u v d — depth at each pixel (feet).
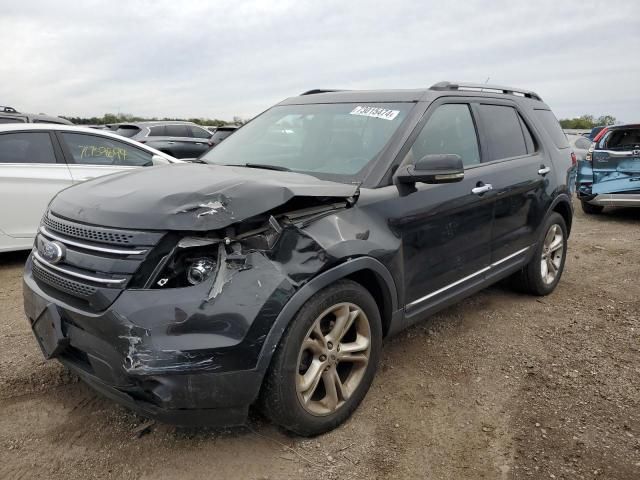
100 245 8.00
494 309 15.38
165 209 7.82
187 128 49.21
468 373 11.53
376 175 10.41
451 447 9.03
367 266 9.27
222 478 8.17
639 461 8.66
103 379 7.87
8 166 18.69
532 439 9.24
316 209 9.05
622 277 18.81
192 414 7.70
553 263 16.76
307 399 8.70
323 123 12.41
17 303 15.49
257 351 7.76
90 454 8.66
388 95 12.64
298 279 8.17
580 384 11.11
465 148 12.89
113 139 21.47
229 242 7.83
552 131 17.06
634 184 29.12
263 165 11.44
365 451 8.87
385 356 12.23
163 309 7.40
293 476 8.25
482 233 12.80
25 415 9.64
